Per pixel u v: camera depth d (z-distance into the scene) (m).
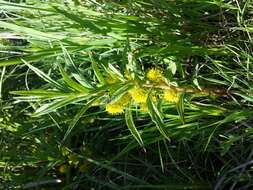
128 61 0.40
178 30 0.46
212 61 0.43
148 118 0.48
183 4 0.46
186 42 0.45
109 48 0.47
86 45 0.43
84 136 0.59
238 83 0.45
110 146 0.56
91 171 0.56
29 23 0.47
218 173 0.46
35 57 0.40
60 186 0.59
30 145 0.59
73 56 0.47
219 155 0.48
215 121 0.44
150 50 0.43
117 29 0.43
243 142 0.46
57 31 0.45
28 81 0.62
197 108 0.42
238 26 0.46
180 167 0.51
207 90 0.41
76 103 0.50
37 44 0.46
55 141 0.57
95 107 0.55
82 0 0.47
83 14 0.45
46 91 0.36
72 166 0.57
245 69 0.42
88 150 0.56
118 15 0.45
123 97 0.36
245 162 0.43
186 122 0.45
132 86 0.35
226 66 0.46
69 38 0.44
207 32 0.46
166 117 0.45
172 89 0.36
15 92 0.35
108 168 0.51
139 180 0.50
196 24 0.46
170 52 0.43
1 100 0.59
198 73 0.47
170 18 0.46
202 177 0.50
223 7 0.46
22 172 0.60
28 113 0.60
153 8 0.47
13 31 0.46
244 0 0.45
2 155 0.58
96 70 0.36
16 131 0.58
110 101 0.35
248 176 0.44
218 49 0.44
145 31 0.44
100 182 0.53
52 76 0.56
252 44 0.44
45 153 0.56
